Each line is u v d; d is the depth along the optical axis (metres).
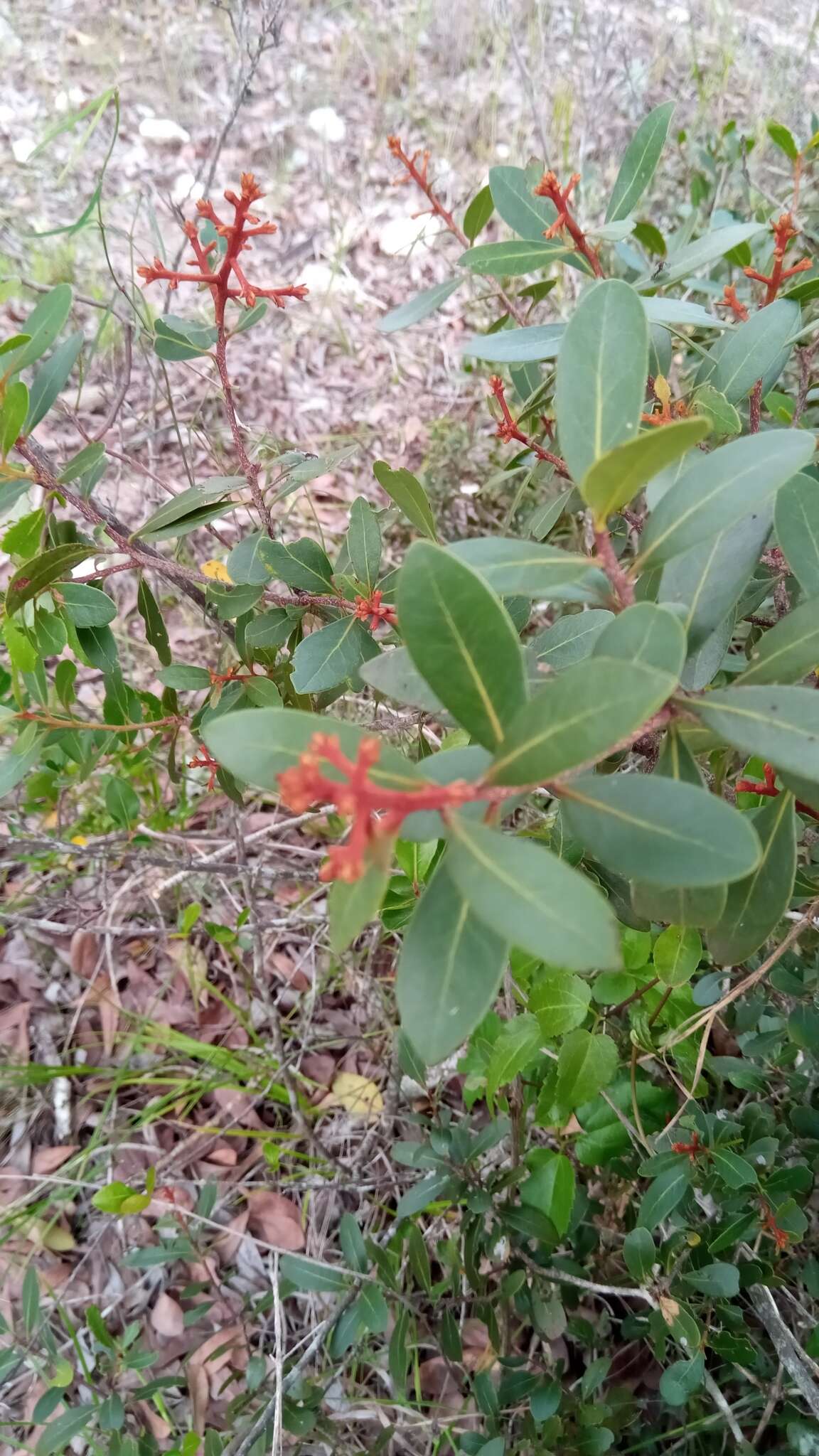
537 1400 0.50
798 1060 0.58
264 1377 0.56
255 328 1.26
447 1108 0.74
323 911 0.90
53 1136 0.79
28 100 1.47
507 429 0.46
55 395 0.42
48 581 0.43
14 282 0.39
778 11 1.61
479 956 0.23
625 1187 0.62
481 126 1.49
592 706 0.22
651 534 0.27
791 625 0.29
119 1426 0.54
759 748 0.26
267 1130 0.77
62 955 0.88
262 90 1.54
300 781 0.21
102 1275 0.73
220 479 0.48
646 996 0.55
